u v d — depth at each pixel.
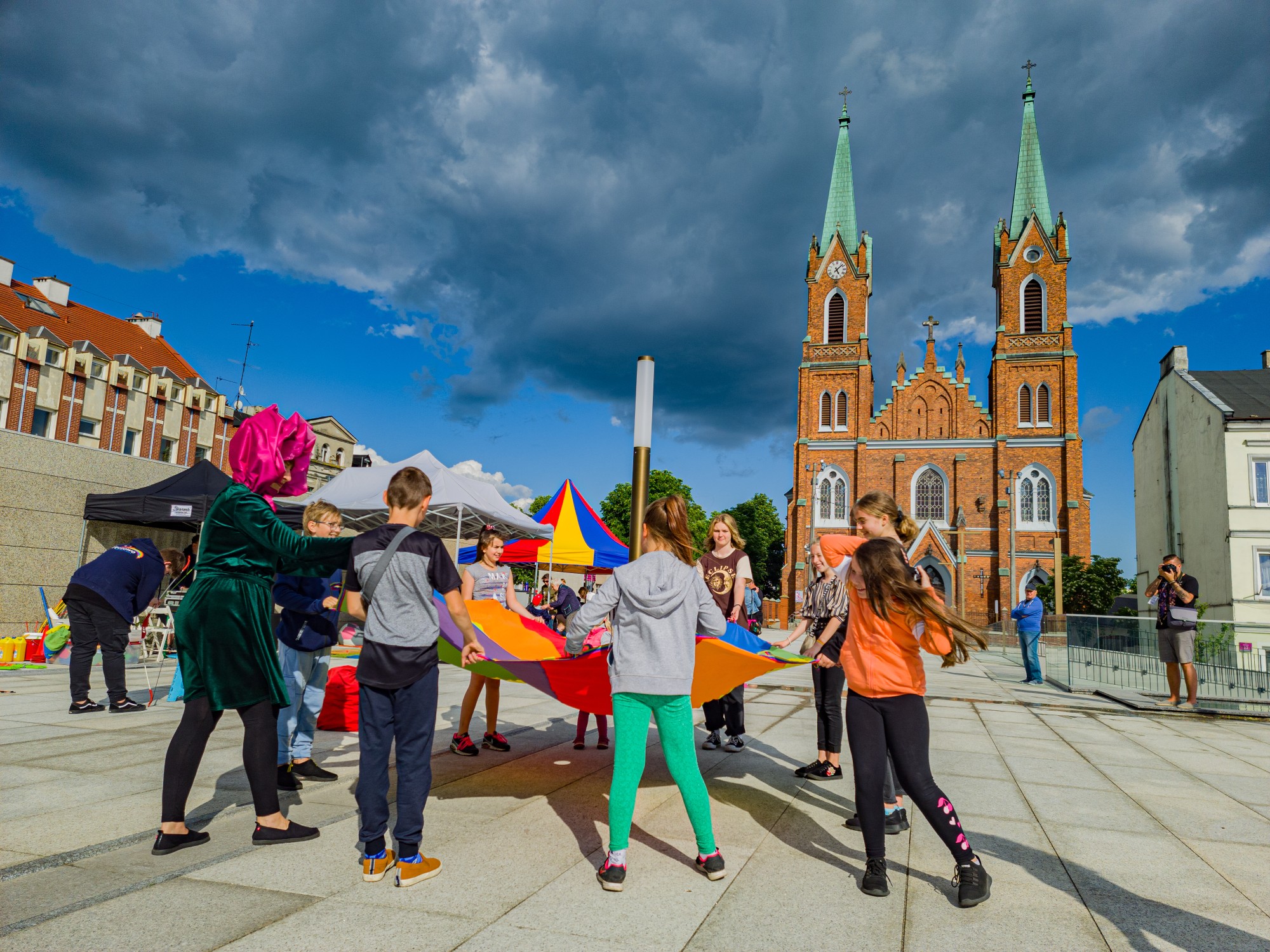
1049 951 2.69
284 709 4.69
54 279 37.00
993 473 44.94
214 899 2.91
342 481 13.62
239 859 3.38
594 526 14.80
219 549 3.59
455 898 3.00
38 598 14.37
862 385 48.50
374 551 3.29
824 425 49.03
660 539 3.62
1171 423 30.08
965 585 44.00
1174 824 4.46
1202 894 3.31
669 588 3.38
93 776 4.77
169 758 3.44
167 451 36.94
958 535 43.59
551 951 2.54
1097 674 12.88
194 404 38.06
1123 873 3.57
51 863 3.25
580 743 6.29
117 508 13.09
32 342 30.64
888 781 4.23
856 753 3.36
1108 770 6.07
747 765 5.91
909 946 2.70
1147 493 33.84
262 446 3.75
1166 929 2.91
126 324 40.88
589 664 4.45
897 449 46.97
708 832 3.35
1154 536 32.69
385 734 3.20
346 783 4.91
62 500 14.77
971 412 46.59
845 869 3.54
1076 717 9.55
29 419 30.45
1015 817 4.56
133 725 6.48
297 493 4.04
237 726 6.62
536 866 3.42
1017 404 45.41
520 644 5.41
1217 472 25.78
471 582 5.69
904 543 4.50
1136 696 11.74
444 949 2.53
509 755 5.97
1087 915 3.04
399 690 3.20
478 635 5.26
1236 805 4.98
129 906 2.80
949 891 3.29
